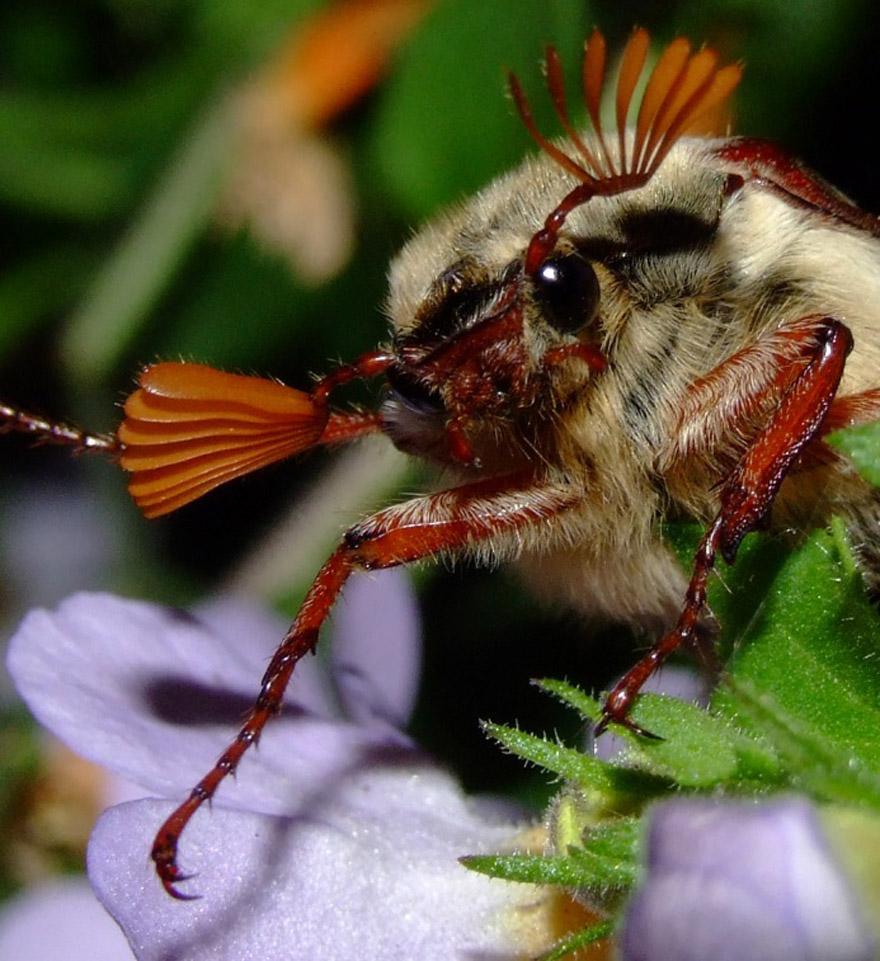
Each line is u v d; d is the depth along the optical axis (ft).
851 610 0.23
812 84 0.34
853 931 0.19
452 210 0.25
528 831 0.25
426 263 0.24
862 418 0.24
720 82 0.23
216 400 0.23
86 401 0.38
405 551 0.24
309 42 0.35
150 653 0.25
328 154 0.35
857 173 0.34
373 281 0.36
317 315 0.36
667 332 0.24
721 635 0.23
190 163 0.36
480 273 0.24
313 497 0.34
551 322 0.24
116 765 0.24
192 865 0.23
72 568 0.40
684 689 0.25
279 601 0.34
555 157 0.23
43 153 0.37
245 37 0.36
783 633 0.23
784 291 0.24
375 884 0.24
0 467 0.40
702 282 0.24
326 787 0.25
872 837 0.20
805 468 0.23
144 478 0.23
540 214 0.24
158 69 0.37
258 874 0.23
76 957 0.27
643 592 0.25
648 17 0.33
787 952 0.19
